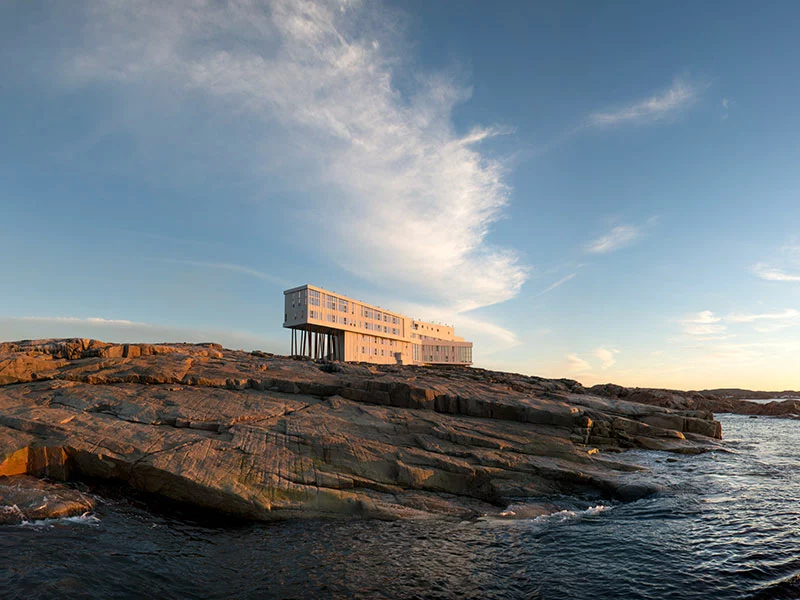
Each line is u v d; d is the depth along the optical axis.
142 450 20.97
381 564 15.02
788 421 71.00
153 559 15.16
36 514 17.44
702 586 13.43
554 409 31.00
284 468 21.12
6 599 11.90
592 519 19.73
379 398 30.75
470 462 23.50
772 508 20.86
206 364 34.56
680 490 23.48
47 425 22.12
